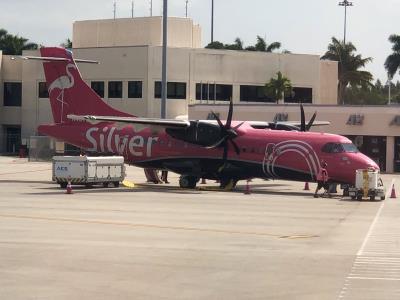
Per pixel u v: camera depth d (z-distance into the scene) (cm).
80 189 4031
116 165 4253
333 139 3866
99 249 1955
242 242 2120
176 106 7838
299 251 1969
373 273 1662
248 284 1533
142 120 4019
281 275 1631
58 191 3869
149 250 1952
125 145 4428
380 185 3744
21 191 3841
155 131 4303
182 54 7856
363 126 6488
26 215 2720
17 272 1631
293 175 3925
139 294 1430
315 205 3312
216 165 4166
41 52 4569
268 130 4128
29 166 6350
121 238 2162
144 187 4309
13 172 5553
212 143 4066
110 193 3784
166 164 4325
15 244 2020
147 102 7775
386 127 6412
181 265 1741
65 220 2581
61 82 4562
